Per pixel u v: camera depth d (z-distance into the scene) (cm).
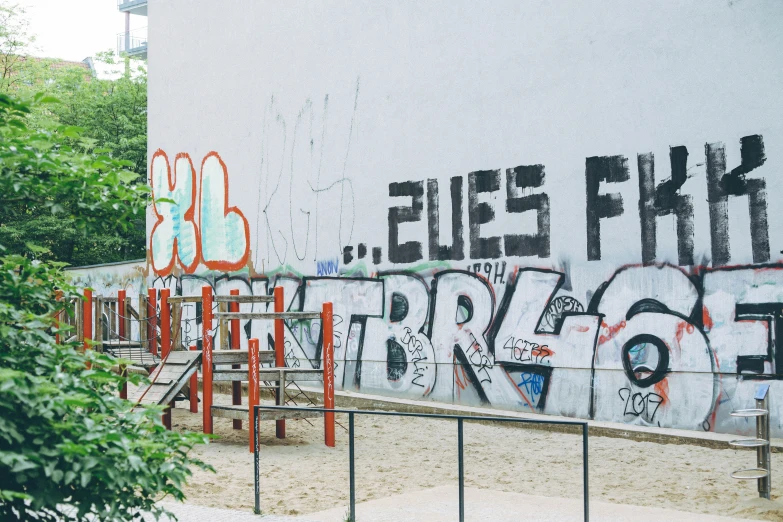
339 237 1783
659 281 1274
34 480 444
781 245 1154
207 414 1252
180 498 473
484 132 1516
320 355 1819
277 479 1016
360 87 1750
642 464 1075
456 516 802
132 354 1518
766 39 1177
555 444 1230
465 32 1552
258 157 2003
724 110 1216
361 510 834
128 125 3167
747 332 1178
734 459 1071
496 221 1493
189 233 2220
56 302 522
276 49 1959
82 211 509
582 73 1378
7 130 490
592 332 1347
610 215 1335
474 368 1512
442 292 1574
